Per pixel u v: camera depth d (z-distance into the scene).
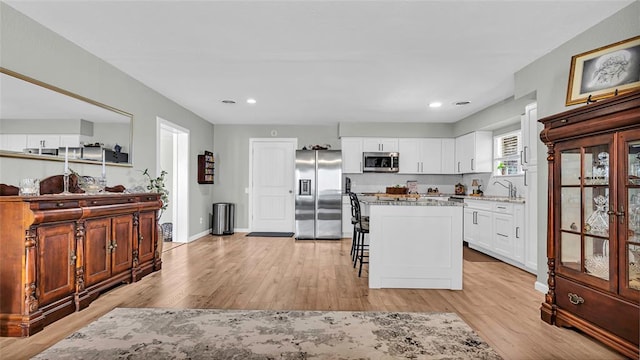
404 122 6.83
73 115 3.12
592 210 2.24
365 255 4.85
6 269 2.29
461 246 3.45
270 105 5.48
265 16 2.62
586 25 2.72
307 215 6.49
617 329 2.03
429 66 3.67
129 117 4.01
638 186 1.92
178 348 2.14
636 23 2.38
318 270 4.10
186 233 5.90
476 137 5.92
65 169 2.79
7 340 2.22
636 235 1.97
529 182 3.89
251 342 2.24
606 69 2.36
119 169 3.86
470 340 2.28
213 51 3.29
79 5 2.46
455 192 6.89
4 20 2.46
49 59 2.85
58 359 1.99
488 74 3.90
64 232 2.59
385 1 2.40
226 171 7.24
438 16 2.60
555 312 2.52
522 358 2.05
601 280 2.14
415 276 3.44
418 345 2.21
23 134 2.62
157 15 2.61
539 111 3.40
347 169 6.80
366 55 3.38
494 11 2.52
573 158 2.38
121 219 3.30
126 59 3.51
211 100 5.16
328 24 2.74
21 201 2.26
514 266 4.40
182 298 3.07
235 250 5.29
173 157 5.91
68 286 2.63
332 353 2.10
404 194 4.33
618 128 2.01
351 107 5.55
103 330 2.39
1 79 2.45
